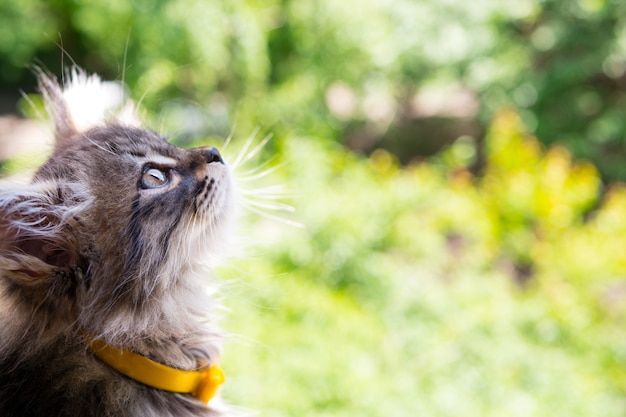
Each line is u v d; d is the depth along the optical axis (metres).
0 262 1.71
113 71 9.29
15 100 12.04
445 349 4.64
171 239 2.01
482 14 9.94
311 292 4.77
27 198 1.79
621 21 9.72
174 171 2.07
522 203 6.68
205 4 8.07
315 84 9.88
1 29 10.53
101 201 1.95
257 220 5.61
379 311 5.04
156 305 1.98
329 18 9.62
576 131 10.32
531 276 6.78
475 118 11.48
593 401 4.55
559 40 9.98
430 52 10.18
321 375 3.89
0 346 1.86
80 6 9.46
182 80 8.57
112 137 2.10
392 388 4.03
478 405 4.18
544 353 4.95
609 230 6.58
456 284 5.75
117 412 1.87
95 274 1.88
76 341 1.88
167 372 1.98
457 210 6.59
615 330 5.82
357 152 11.52
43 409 1.83
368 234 5.79
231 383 3.52
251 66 8.61
